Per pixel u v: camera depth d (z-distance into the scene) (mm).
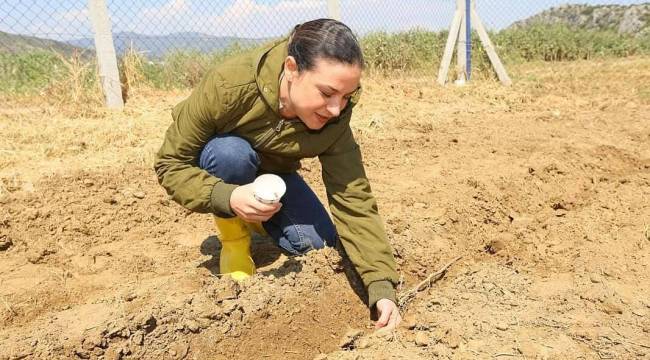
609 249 3090
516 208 3654
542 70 10883
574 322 2383
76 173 3859
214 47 7609
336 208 2326
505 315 2436
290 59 1908
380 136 5332
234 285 2291
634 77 9453
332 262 2504
